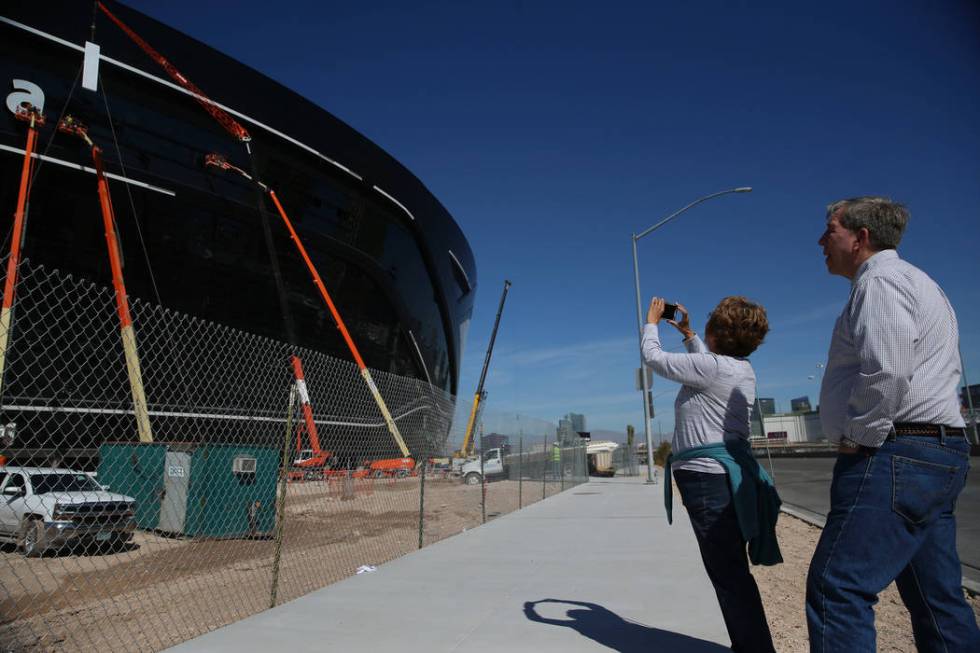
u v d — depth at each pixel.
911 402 2.28
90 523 8.37
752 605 2.98
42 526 8.25
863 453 2.34
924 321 2.31
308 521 11.49
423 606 5.07
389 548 9.12
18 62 33.84
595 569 6.68
